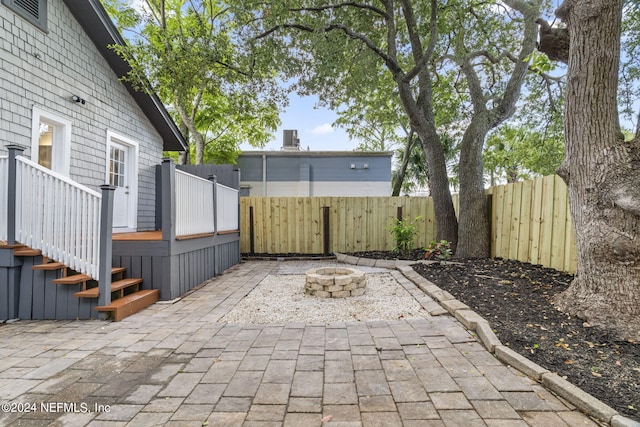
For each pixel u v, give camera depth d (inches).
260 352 103.5
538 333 106.4
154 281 168.7
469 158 246.5
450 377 86.0
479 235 241.6
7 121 157.2
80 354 102.3
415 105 268.8
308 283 176.4
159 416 70.8
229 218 271.6
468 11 285.3
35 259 140.9
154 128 293.0
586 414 69.8
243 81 288.4
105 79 227.3
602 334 102.9
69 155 194.4
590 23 115.1
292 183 485.1
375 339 112.9
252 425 67.7
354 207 317.7
